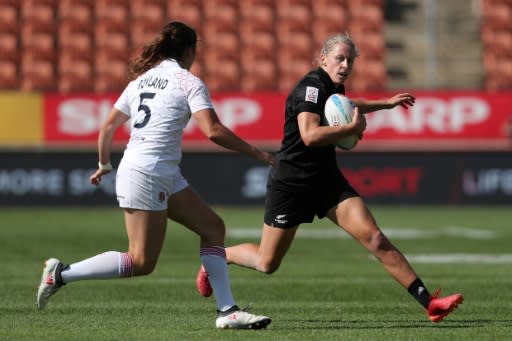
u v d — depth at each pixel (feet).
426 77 312.29
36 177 255.09
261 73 306.14
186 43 83.76
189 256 161.58
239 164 258.16
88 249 168.45
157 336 79.71
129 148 81.56
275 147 261.65
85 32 305.53
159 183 80.38
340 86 89.45
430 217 238.07
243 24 313.32
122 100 83.71
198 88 80.59
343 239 194.08
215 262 83.46
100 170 85.87
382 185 261.85
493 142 264.52
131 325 87.81
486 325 88.58
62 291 115.75
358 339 78.54
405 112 263.90
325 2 319.68
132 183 80.28
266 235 93.20
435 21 322.34
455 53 318.04
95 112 257.75
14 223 217.77
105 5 310.45
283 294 115.34
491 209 260.21
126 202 80.74
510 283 126.31
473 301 108.27
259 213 245.86
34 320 91.61
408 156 262.06
